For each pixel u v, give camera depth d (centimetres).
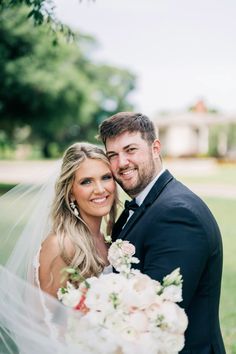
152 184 264
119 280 209
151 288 206
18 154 5647
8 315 236
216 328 252
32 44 1844
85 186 272
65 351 214
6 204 293
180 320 206
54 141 5128
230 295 602
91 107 2798
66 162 274
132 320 200
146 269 234
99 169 270
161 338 200
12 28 1738
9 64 1873
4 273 246
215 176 2531
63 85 2272
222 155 3931
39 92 2059
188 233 230
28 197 290
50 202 285
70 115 2633
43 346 225
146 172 263
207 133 4384
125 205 275
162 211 239
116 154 266
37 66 1986
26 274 275
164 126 4712
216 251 245
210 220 245
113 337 198
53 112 2416
